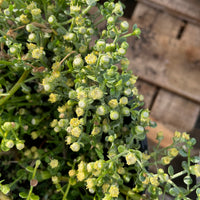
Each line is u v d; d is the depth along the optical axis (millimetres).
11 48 271
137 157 277
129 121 313
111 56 276
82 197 310
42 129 326
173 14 492
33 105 330
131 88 298
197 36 503
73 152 322
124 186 310
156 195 295
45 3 293
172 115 483
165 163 294
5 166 317
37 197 281
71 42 299
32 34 282
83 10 288
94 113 302
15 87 293
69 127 281
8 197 295
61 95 300
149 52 486
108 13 282
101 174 275
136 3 458
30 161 318
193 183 323
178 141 299
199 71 500
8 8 279
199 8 498
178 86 492
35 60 290
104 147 311
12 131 281
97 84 296
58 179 307
